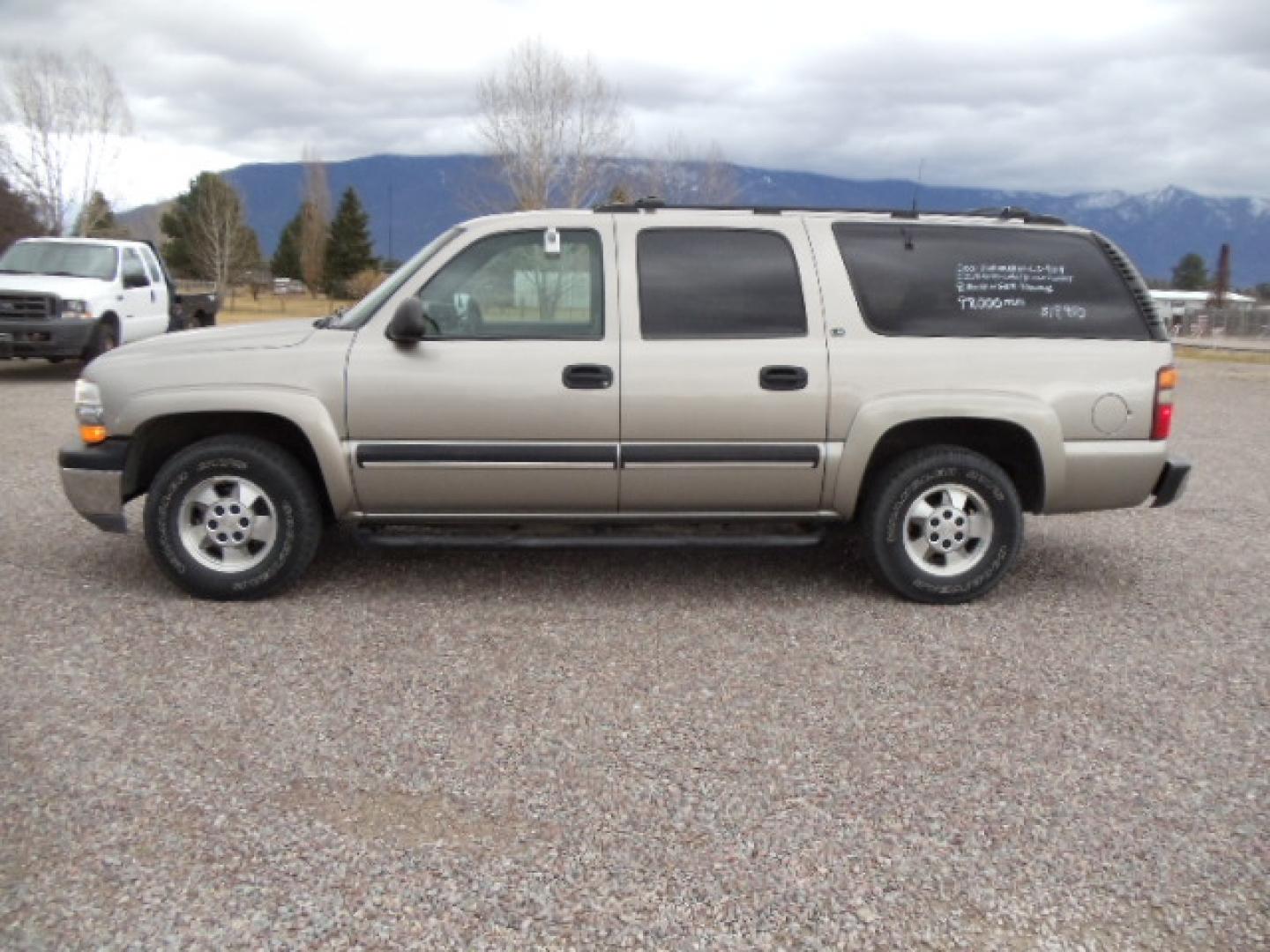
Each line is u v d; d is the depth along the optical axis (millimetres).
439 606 5086
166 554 4996
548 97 30359
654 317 5023
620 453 4996
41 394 13062
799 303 5098
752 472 5074
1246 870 2924
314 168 68750
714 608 5156
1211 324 52812
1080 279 5316
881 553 5219
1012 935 2625
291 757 3479
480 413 4922
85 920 2598
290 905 2680
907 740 3695
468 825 3082
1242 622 5105
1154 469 5266
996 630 4914
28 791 3215
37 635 4559
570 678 4211
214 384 4887
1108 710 4008
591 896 2744
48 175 51969
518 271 5031
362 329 5004
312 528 5062
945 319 5172
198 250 67250
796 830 3082
